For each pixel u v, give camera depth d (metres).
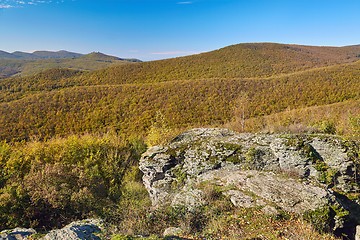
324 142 10.24
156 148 13.41
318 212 7.00
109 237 5.75
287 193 7.83
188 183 11.24
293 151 10.14
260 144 11.31
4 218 11.44
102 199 13.95
